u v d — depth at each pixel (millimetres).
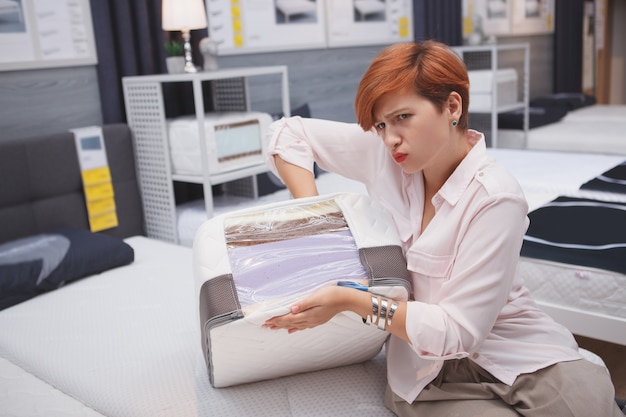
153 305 1885
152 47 2869
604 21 5801
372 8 4023
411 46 1017
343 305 1052
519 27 5156
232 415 1242
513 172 3209
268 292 1131
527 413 1062
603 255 1863
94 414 1326
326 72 3783
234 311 1088
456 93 1018
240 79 3031
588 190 2730
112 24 2719
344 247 1215
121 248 2262
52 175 2434
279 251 1206
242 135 2658
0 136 2422
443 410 1131
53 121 2586
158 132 2623
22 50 2436
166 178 2652
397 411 1224
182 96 2986
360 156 1354
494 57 4258
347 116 3992
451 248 1087
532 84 5355
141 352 1569
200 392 1338
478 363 1118
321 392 1314
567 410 1016
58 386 1466
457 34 4668
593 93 5801
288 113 2861
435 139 1024
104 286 2082
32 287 2016
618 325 1819
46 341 1687
